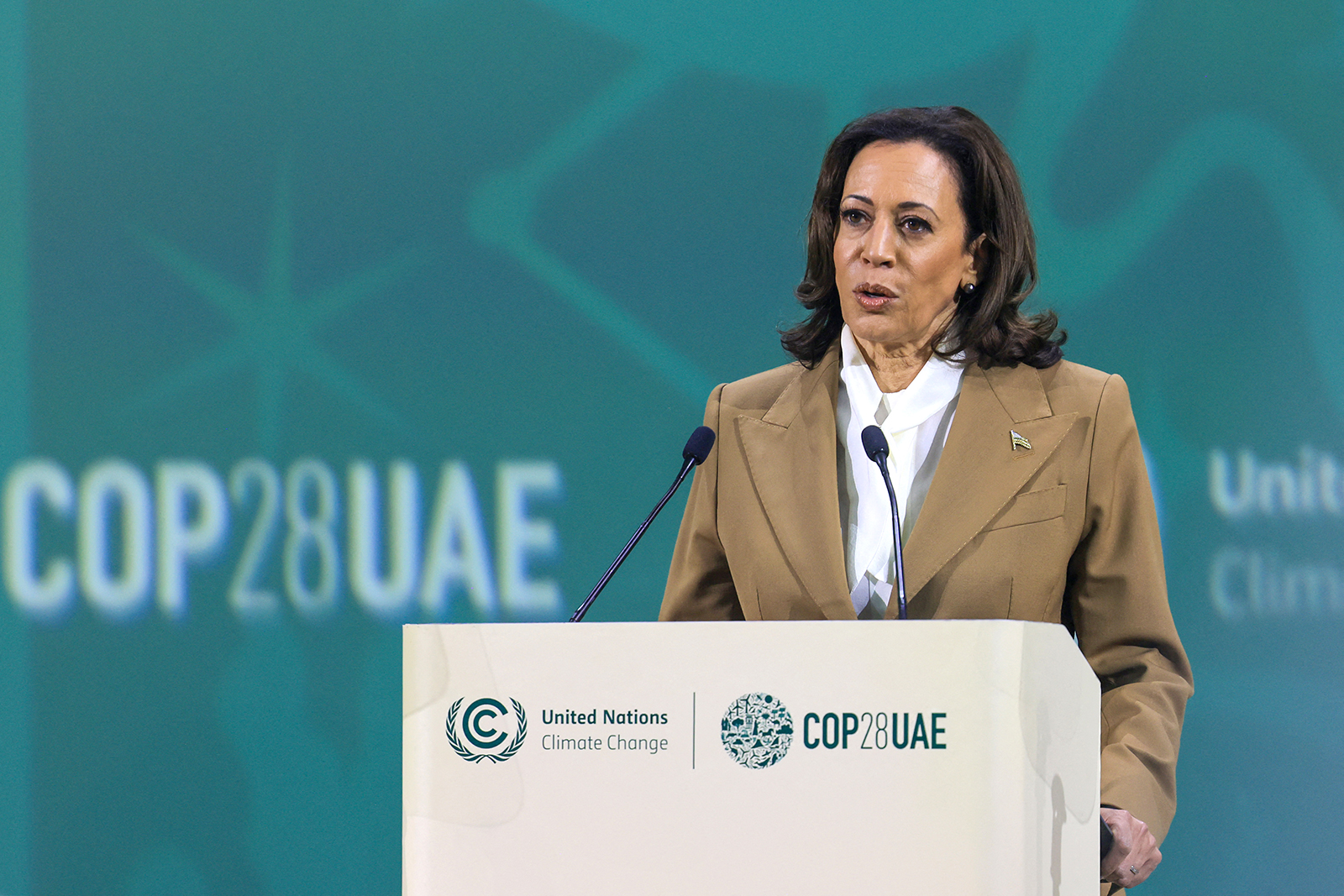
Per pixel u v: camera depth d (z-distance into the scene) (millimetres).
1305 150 10164
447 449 10438
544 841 3416
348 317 10500
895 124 5820
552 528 10383
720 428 6234
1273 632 10008
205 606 10367
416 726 3547
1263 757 9914
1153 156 10180
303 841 10234
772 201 10445
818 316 6203
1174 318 10133
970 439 5586
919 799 3248
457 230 10531
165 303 10508
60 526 10383
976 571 5383
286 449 10445
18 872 10188
